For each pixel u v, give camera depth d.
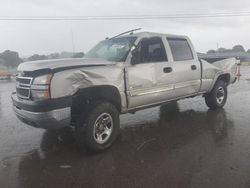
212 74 7.73
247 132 5.98
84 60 5.05
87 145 4.96
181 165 4.47
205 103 8.91
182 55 6.95
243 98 10.12
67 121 4.76
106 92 5.30
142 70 5.81
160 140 5.68
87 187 3.89
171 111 8.15
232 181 3.89
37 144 5.62
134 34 6.21
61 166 4.57
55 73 4.61
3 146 5.54
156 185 3.87
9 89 15.70
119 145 5.45
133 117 7.58
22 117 5.04
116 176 4.17
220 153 4.88
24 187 3.93
